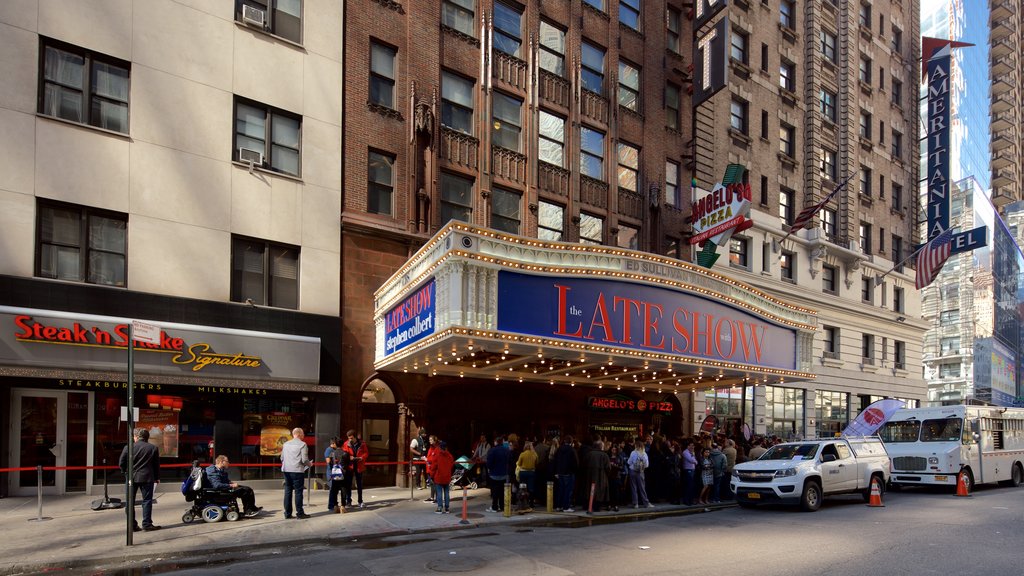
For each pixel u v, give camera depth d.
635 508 15.34
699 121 27.73
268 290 16.83
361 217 18.38
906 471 19.81
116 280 14.72
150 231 15.09
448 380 19.23
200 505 11.91
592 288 15.11
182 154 15.71
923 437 20.36
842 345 33.66
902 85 41.06
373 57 19.30
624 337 15.56
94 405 14.34
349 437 14.05
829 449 16.16
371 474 17.86
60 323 13.45
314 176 17.77
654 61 26.45
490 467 14.06
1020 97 90.00
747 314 18.97
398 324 16.28
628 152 25.05
